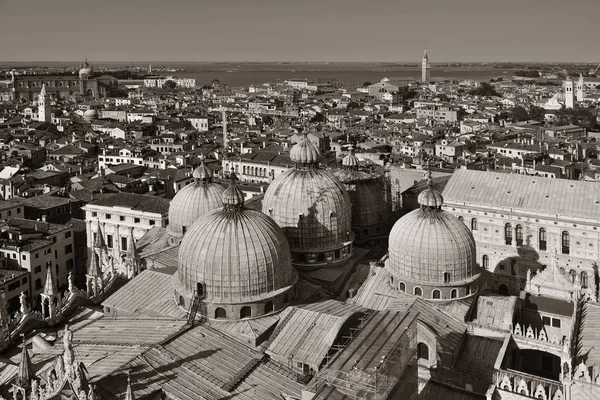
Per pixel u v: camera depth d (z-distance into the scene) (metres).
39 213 184.62
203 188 117.75
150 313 89.38
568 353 70.44
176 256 111.94
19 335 91.44
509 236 129.88
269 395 73.00
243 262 82.94
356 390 60.31
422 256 91.62
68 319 98.25
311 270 100.62
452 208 134.75
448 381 82.56
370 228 117.88
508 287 130.25
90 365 73.88
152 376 71.31
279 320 84.44
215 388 71.75
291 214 100.62
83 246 169.25
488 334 88.25
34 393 65.38
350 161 120.88
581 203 124.50
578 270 123.12
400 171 172.62
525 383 73.75
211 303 83.12
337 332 79.94
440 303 91.25
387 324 72.81
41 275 154.38
